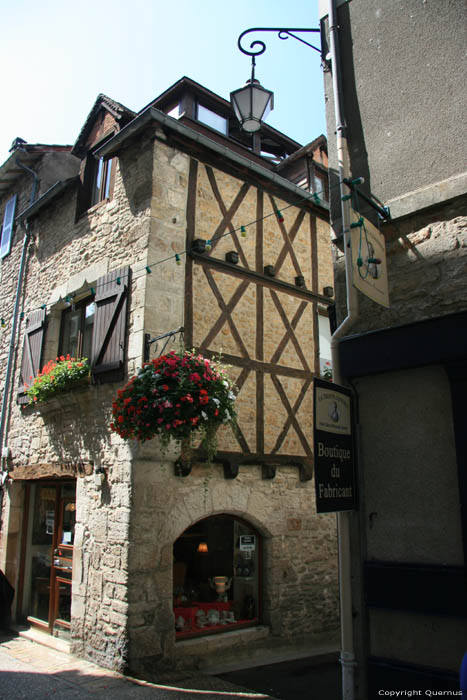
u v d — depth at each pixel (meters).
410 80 3.93
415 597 3.28
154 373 4.98
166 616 5.34
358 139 4.18
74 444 6.50
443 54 3.76
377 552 3.52
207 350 6.24
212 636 5.79
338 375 3.85
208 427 5.05
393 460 3.56
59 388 6.71
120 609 5.20
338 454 3.51
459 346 3.31
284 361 7.08
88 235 7.15
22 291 8.77
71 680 4.94
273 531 6.52
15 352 8.62
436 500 3.35
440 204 3.61
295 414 7.04
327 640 6.77
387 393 3.68
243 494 6.29
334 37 4.33
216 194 6.78
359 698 3.38
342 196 3.52
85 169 7.61
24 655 5.90
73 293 7.22
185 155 6.56
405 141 3.89
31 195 9.29
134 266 6.11
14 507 7.69
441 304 3.53
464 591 3.11
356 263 3.29
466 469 3.19
